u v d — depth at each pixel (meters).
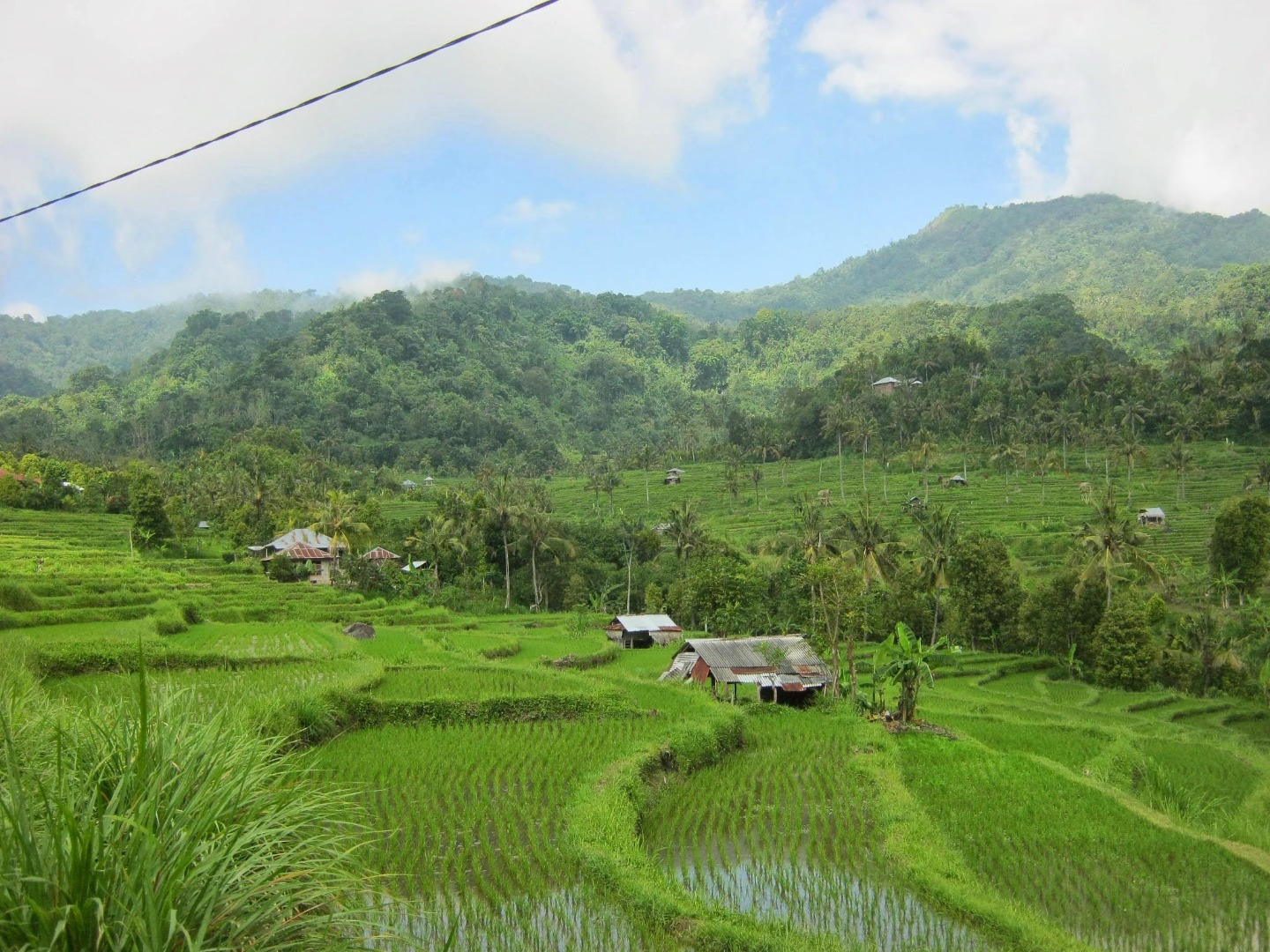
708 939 17.28
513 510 107.31
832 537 87.88
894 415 172.12
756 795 29.92
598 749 33.09
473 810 25.25
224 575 86.44
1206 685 72.62
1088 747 41.88
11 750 8.87
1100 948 17.73
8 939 7.97
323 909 10.79
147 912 7.95
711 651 52.16
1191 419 150.75
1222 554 91.25
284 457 165.12
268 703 31.39
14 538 90.19
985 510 130.88
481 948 16.94
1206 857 24.08
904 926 19.05
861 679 61.81
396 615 78.06
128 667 41.50
